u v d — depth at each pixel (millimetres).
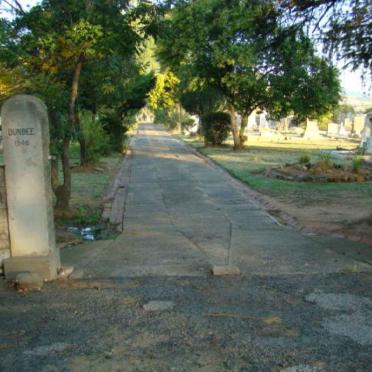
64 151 9141
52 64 8266
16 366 3234
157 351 3418
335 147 32125
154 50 23844
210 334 3689
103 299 4504
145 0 8344
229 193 12969
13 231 5117
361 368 3154
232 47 20672
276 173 15852
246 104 27266
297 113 25828
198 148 30875
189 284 4953
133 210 10344
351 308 4227
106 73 9516
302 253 6266
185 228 8352
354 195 11797
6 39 7586
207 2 17594
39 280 4859
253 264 5734
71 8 7883
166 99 30562
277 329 3777
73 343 3568
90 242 7266
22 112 4965
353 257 6008
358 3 8102
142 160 23391
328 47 8812
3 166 5102
